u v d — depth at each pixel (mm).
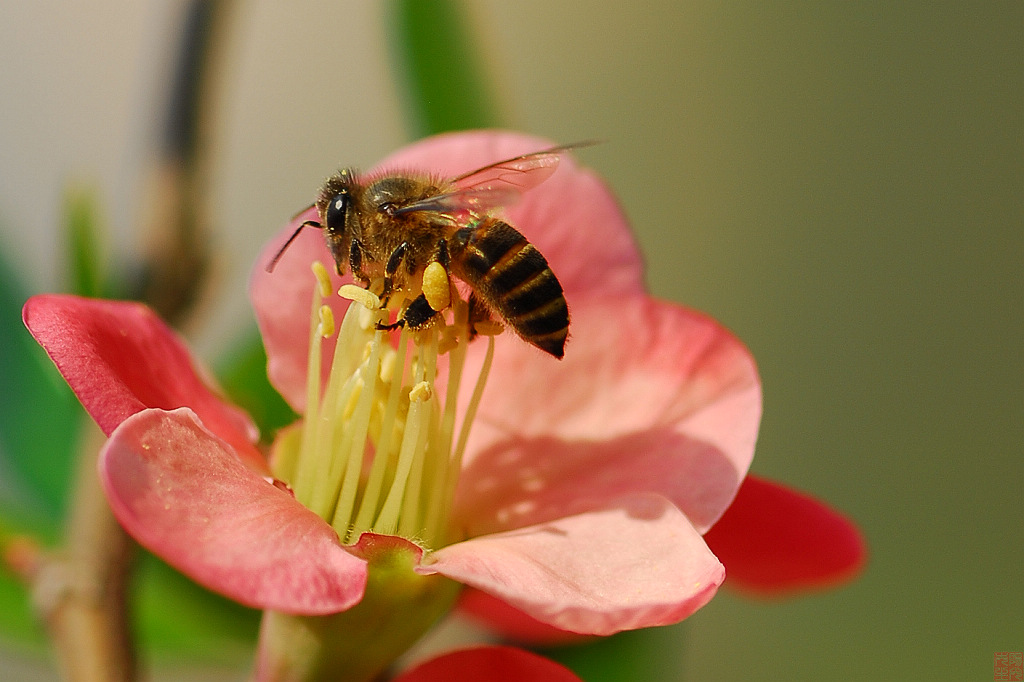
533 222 142
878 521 216
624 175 218
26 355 151
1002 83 219
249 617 148
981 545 213
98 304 135
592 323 141
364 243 138
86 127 190
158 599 148
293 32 201
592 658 147
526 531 135
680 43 217
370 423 139
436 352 137
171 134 149
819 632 205
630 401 139
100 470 125
